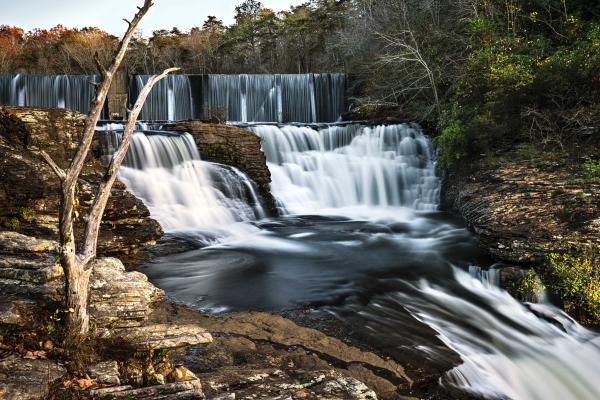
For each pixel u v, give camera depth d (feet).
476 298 26.22
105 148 39.52
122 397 11.03
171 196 39.47
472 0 59.16
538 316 25.38
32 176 26.12
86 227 12.70
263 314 20.88
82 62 125.59
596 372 20.93
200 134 45.93
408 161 53.26
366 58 76.59
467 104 49.29
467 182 41.11
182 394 11.57
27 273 14.79
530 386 18.94
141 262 28.94
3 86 70.54
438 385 17.11
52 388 10.77
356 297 24.63
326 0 144.56
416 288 26.81
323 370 15.34
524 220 30.50
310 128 56.90
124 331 13.34
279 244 35.35
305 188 51.98
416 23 67.92
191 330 13.69
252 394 13.09
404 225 42.16
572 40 48.85
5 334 12.35
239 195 43.88
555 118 40.55
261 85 77.71
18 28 144.46
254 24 157.79
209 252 32.37
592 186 31.63
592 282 26.04
